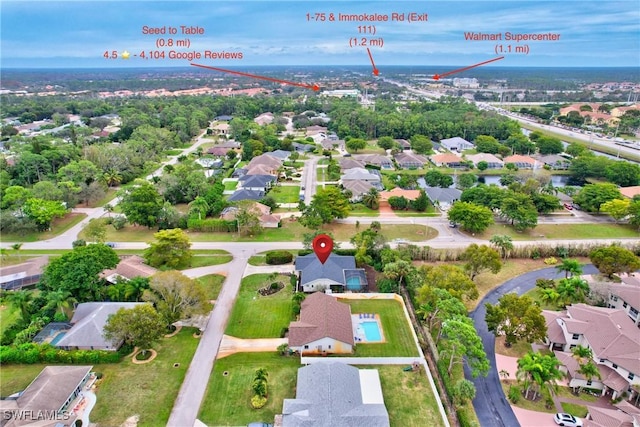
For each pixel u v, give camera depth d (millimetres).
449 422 50219
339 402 48812
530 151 181500
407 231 104688
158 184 122750
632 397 53000
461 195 120750
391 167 163625
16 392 53094
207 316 69688
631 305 66688
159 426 48688
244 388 54625
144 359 59531
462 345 53969
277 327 67125
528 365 51438
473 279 82500
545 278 83500
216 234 102500
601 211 113500
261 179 134875
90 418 49406
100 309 64938
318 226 104188
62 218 111938
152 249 82562
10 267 79938
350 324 64500
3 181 121812
